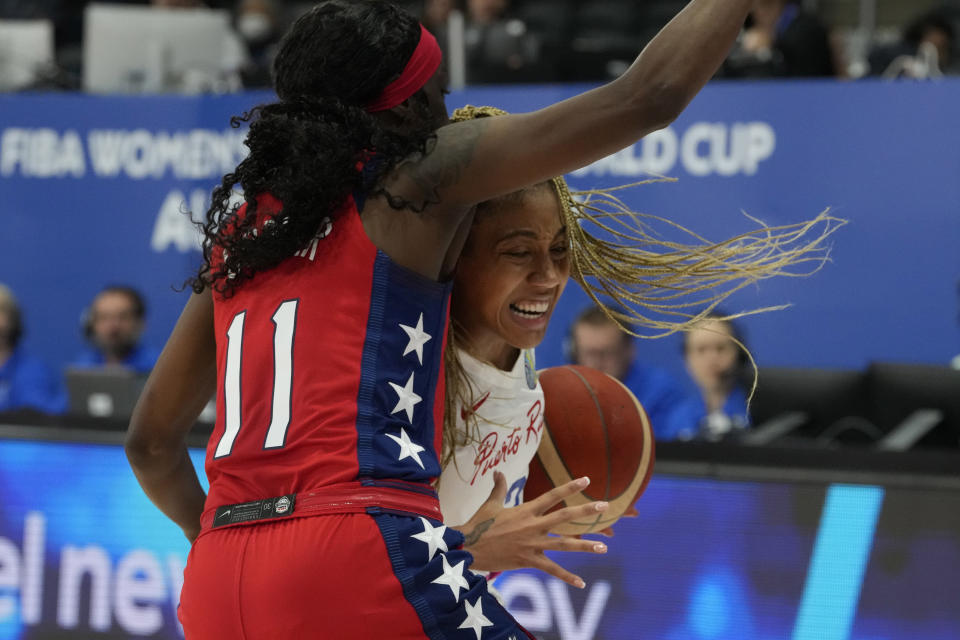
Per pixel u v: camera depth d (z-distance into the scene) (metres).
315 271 2.68
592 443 3.30
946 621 5.15
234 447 2.67
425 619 2.52
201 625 2.66
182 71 11.76
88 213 9.78
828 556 5.33
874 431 7.32
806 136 8.52
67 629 6.12
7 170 9.91
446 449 3.05
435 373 2.74
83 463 6.16
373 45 2.72
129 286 9.67
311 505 2.53
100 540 6.10
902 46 11.12
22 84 11.89
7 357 9.43
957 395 7.09
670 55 2.49
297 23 2.82
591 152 2.56
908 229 8.36
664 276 3.36
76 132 9.80
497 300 2.97
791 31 10.12
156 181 9.66
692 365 7.88
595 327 7.89
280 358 2.64
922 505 5.21
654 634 5.52
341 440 2.55
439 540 2.60
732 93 8.62
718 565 5.46
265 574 2.53
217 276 2.80
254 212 2.78
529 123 2.58
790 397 7.58
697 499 5.51
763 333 8.50
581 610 5.61
